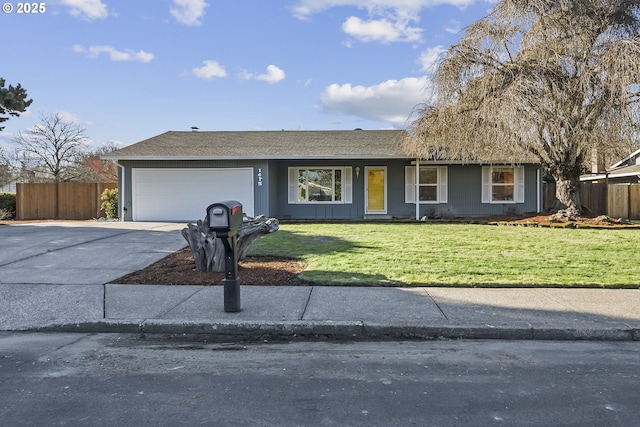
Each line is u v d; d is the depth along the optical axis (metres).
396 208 19.67
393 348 4.96
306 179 19.75
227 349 4.95
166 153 18.16
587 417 3.35
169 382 4.02
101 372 4.25
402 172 19.59
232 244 5.88
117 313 5.90
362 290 7.01
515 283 7.31
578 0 14.21
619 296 6.66
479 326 5.32
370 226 15.77
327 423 3.27
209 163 18.31
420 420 3.31
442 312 5.88
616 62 13.05
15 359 4.61
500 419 3.32
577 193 16.27
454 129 15.66
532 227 15.11
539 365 4.43
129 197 18.53
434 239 12.16
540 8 14.39
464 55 15.14
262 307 6.11
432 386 3.92
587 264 8.73
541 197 19.55
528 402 3.60
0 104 17.36
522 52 14.98
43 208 20.89
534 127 14.38
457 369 4.33
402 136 19.36
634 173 22.44
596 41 14.66
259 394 3.77
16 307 6.24
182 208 18.45
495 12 15.27
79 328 5.55
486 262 8.95
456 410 3.46
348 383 4.00
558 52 14.24
